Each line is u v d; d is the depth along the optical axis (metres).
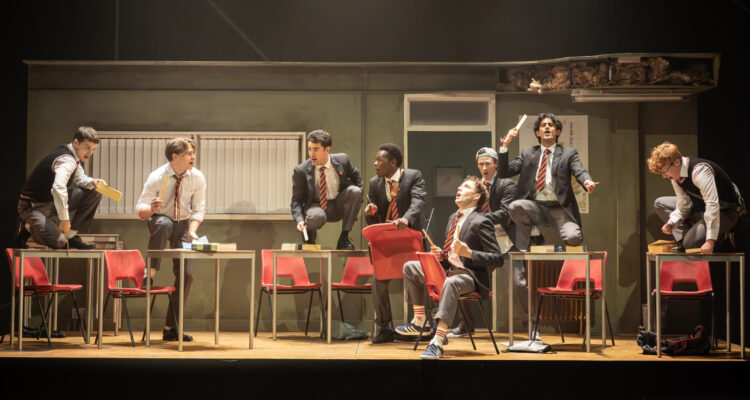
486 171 5.33
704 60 5.52
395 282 5.73
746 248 5.76
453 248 4.11
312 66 5.87
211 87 5.87
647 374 3.89
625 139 5.71
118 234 5.74
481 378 3.87
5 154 6.08
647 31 6.31
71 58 6.36
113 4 6.42
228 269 5.77
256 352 4.18
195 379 3.89
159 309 5.71
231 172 5.83
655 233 5.68
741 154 6.03
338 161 5.18
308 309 5.66
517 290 5.26
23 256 4.29
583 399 3.88
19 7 6.29
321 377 3.88
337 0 6.48
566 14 6.41
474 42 6.45
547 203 5.05
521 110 5.84
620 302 5.63
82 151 4.83
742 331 4.08
